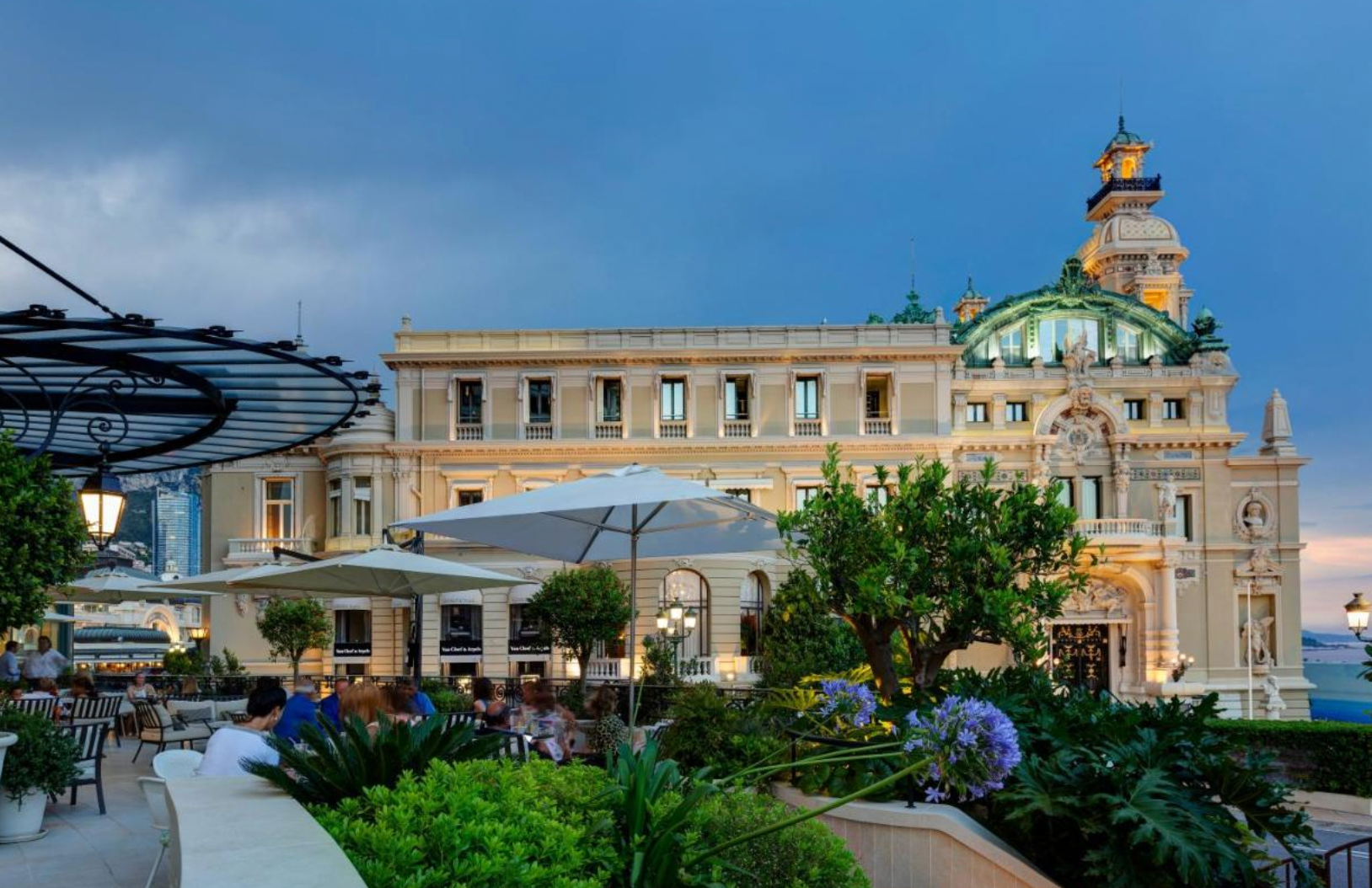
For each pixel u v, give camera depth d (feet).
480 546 152.46
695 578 147.74
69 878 29.99
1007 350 169.17
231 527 161.07
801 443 153.38
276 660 153.48
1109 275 238.48
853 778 30.04
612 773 20.33
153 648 183.32
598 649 147.23
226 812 15.06
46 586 32.09
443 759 18.74
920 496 59.06
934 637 57.98
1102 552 59.21
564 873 15.30
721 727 34.47
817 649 126.62
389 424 158.20
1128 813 25.80
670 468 153.79
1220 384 165.58
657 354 155.02
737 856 21.07
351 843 14.62
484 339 157.07
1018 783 28.12
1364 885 44.01
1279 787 29.19
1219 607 163.94
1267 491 166.20
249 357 32.53
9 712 36.47
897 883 27.89
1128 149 239.71
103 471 34.71
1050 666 158.40
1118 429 163.02
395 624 152.25
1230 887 27.73
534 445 153.17
